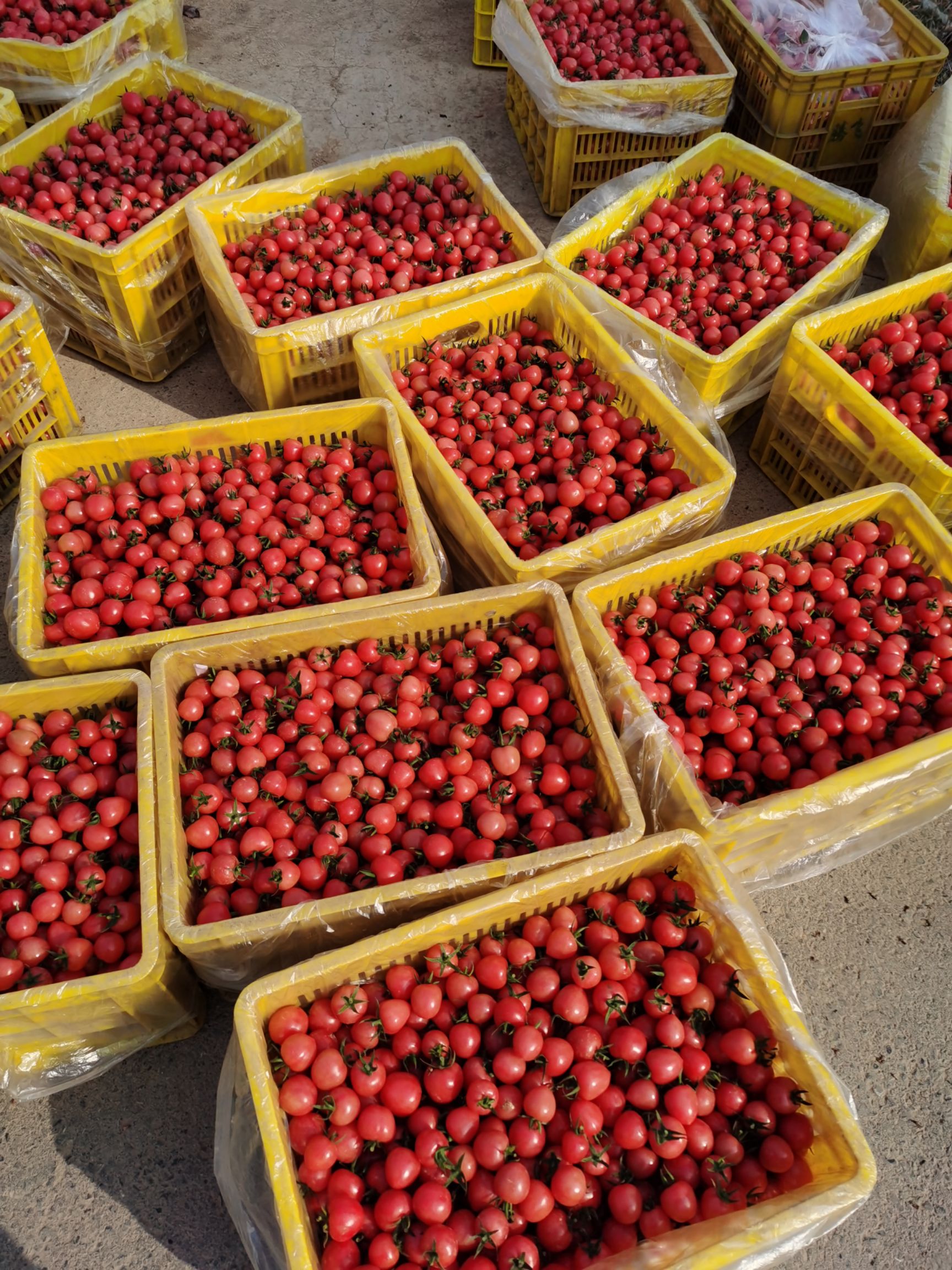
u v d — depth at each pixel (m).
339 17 2.48
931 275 1.59
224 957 1.00
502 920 1.00
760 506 1.70
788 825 1.11
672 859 1.03
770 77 1.92
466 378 1.49
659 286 1.61
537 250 1.60
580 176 1.98
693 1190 0.87
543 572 1.26
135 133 1.79
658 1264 0.81
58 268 1.60
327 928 0.99
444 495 1.36
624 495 1.38
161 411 1.73
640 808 1.02
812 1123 0.92
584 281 1.53
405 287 1.58
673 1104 0.89
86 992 0.93
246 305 1.51
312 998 0.96
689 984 0.94
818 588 1.30
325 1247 0.85
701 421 1.50
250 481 1.37
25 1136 1.08
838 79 1.87
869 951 1.25
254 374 1.57
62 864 1.02
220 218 1.62
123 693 1.12
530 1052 0.90
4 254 1.63
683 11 2.00
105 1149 1.08
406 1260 0.84
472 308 1.52
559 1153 0.88
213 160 1.75
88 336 1.74
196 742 1.11
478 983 0.96
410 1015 0.93
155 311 1.66
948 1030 1.20
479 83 2.35
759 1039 0.94
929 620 1.27
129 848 1.06
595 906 1.01
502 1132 0.87
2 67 1.88
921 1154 1.12
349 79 2.32
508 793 1.09
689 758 1.13
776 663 1.21
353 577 1.26
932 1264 1.05
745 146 1.77
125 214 1.59
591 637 1.18
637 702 1.11
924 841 1.35
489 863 0.99
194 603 1.28
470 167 1.72
